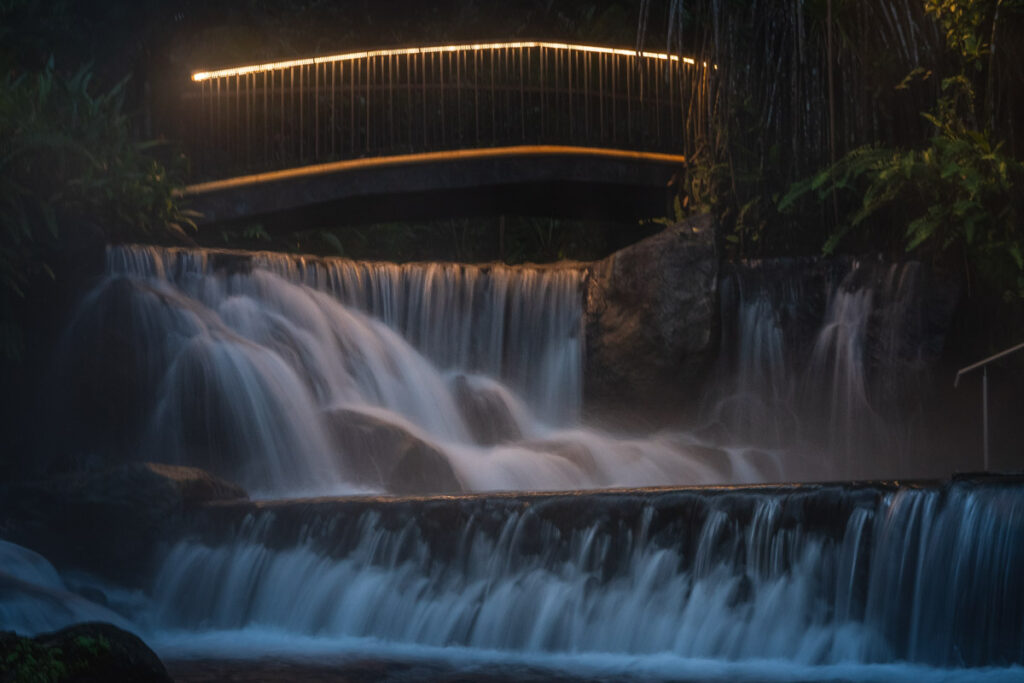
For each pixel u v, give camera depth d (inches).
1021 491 209.2
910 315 415.8
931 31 465.4
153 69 587.2
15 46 573.3
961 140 424.2
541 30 804.0
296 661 232.5
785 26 517.7
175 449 386.9
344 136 672.4
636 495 248.4
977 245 420.2
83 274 406.9
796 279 449.7
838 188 483.2
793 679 205.9
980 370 414.9
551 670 219.9
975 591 211.8
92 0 586.6
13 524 307.0
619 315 460.8
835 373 432.8
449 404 453.4
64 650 159.0
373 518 272.7
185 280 430.9
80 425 391.5
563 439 440.8
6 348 379.9
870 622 222.7
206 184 541.0
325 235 687.7
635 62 625.0
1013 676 200.2
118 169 472.7
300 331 438.6
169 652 245.1
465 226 747.4
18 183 413.4
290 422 399.2
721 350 456.1
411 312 475.5
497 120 665.6
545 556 252.8
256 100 606.5
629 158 571.5
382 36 797.9
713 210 527.8
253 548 287.1
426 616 258.4
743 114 530.3
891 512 224.4
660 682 206.1
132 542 301.7
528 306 482.3
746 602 233.3
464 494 276.4
